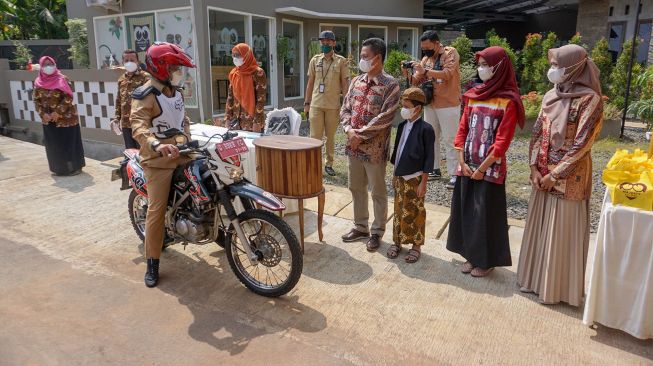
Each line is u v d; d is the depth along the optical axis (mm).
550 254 3145
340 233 4438
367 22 13297
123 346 2797
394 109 3869
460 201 3633
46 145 6145
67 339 2861
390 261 3883
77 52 11141
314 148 3811
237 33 10180
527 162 7043
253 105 5055
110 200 5344
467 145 3504
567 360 2680
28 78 9352
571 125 2998
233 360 2674
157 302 3273
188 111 9719
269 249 3299
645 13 12641
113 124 5785
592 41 14148
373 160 3945
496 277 3619
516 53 12898
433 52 5629
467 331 2939
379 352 2744
